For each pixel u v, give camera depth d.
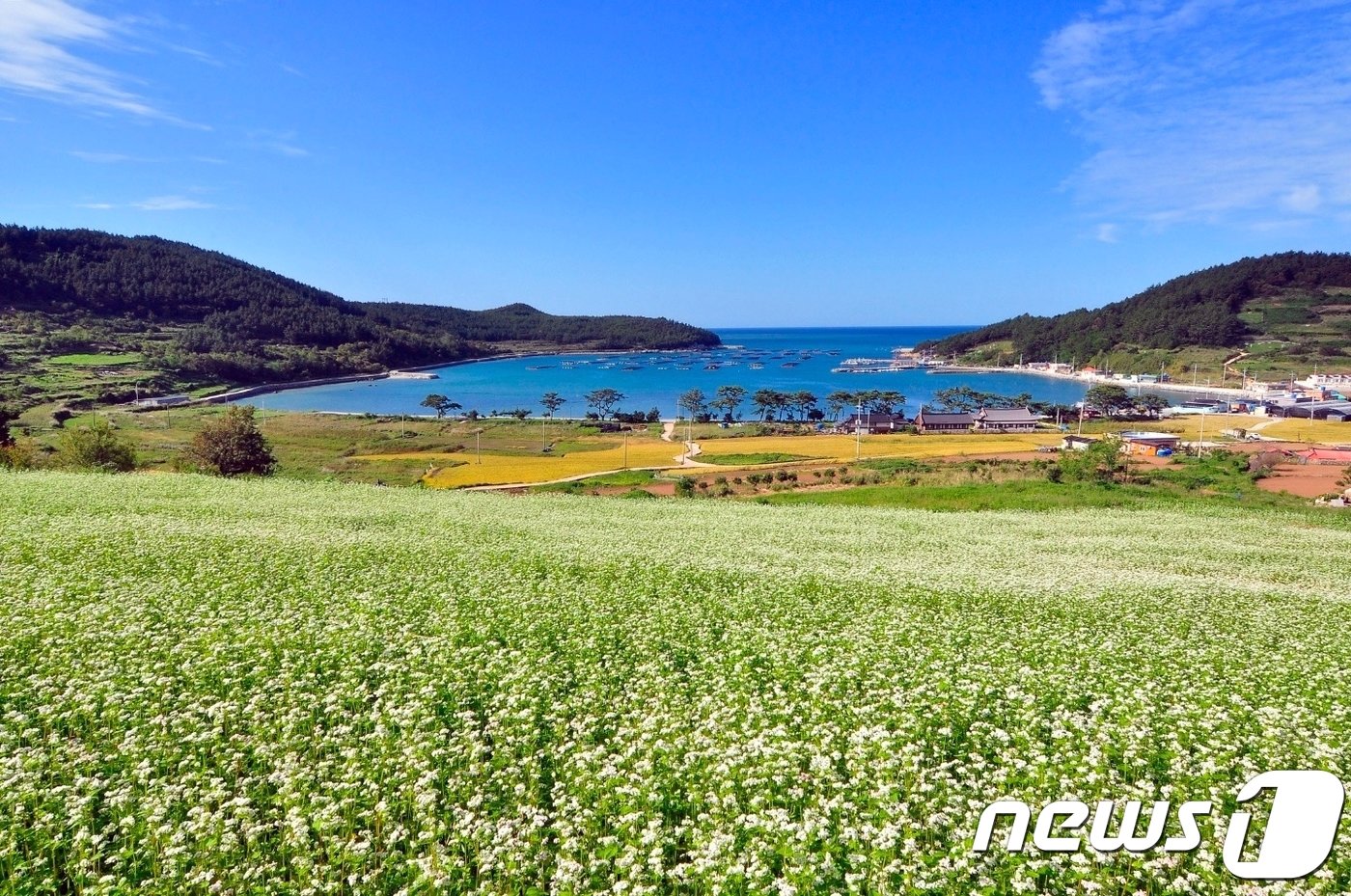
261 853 8.32
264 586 19.53
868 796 9.52
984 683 13.84
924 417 130.25
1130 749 10.95
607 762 10.41
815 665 14.98
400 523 32.12
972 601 21.55
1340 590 25.52
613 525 35.59
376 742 10.91
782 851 8.22
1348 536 37.16
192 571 20.78
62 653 13.54
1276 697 13.57
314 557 23.41
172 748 10.38
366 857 8.20
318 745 10.81
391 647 15.16
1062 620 19.69
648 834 8.50
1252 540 35.78
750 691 13.38
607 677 13.98
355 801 9.28
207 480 44.72
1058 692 13.43
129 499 33.84
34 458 59.31
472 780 9.99
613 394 174.12
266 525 29.27
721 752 10.71
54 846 8.12
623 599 20.12
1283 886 7.96
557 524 34.72
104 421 62.28
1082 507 48.97
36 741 10.53
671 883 7.89
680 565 25.03
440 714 12.05
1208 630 18.92
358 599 18.88
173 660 13.78
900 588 22.80
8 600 16.72
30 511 28.97
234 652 14.37
